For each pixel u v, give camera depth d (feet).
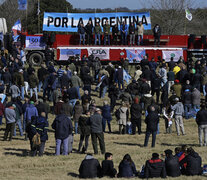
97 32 200.64
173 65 167.63
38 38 201.77
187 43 209.46
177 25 318.04
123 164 74.28
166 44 209.87
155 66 165.68
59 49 199.00
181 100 141.59
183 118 143.54
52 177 75.61
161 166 72.13
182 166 78.02
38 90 162.91
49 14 206.59
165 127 131.03
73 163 87.56
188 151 77.20
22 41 199.72
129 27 200.13
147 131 104.27
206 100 152.05
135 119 119.65
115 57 199.41
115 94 143.23
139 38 204.95
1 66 154.30
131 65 206.18
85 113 96.94
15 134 117.39
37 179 73.67
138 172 76.28
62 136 92.99
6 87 157.99
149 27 208.95
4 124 130.62
